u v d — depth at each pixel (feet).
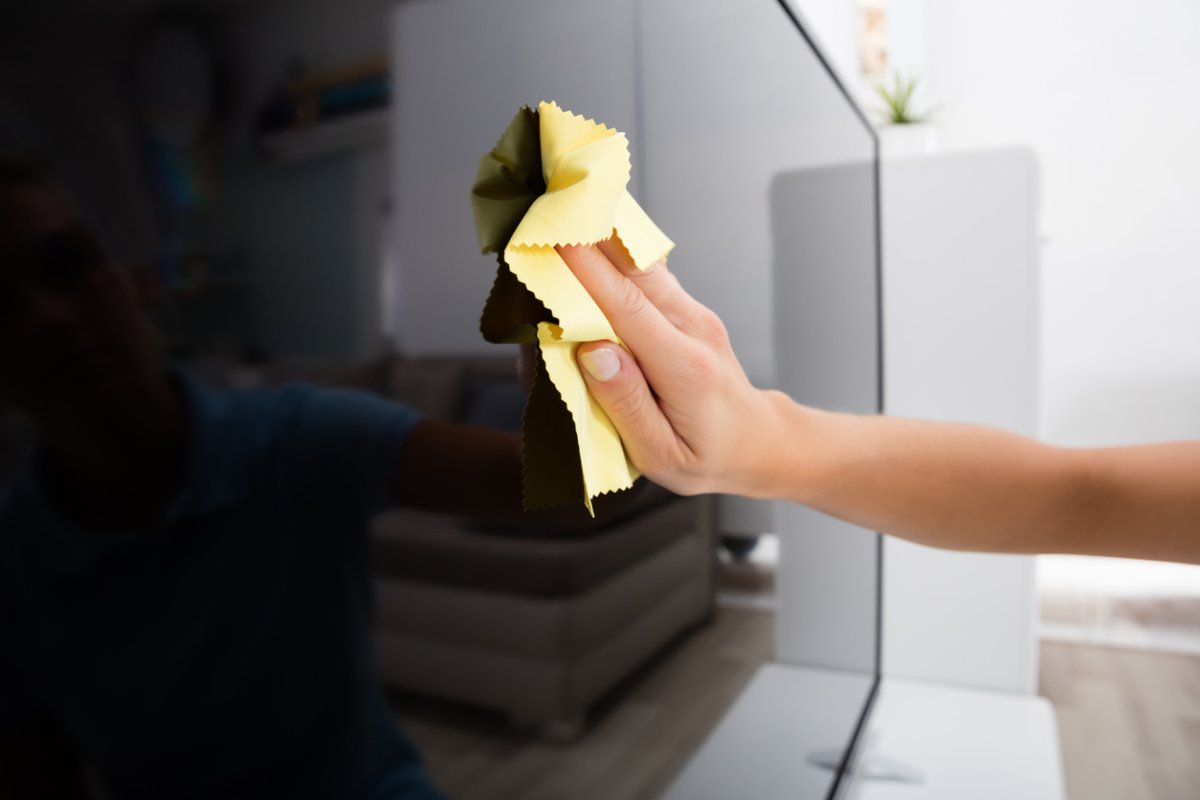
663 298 1.20
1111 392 9.34
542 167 0.99
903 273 4.45
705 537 2.02
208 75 0.79
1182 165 8.91
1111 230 9.20
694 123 1.94
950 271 4.36
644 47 1.70
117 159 0.71
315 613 0.91
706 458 1.28
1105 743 4.80
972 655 4.48
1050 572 8.05
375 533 0.99
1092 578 7.82
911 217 4.42
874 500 1.76
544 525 1.31
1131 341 9.22
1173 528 1.82
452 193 1.14
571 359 0.99
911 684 4.54
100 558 0.70
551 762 1.34
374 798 0.99
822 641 3.11
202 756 0.80
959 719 4.07
